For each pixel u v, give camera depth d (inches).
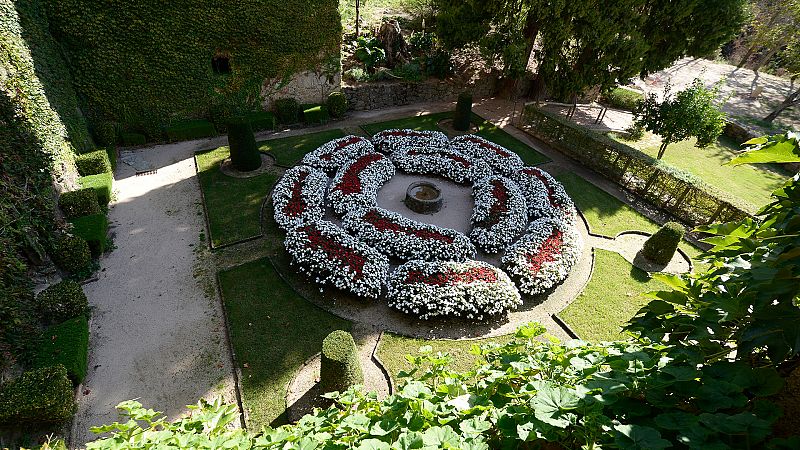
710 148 826.2
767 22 1016.2
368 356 352.2
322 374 295.9
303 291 406.3
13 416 254.5
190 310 380.8
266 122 700.0
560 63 751.1
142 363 332.5
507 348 150.4
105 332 352.8
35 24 495.2
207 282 410.9
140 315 371.2
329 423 127.7
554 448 100.7
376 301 400.8
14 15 437.4
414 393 117.4
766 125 904.9
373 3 1076.5
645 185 601.0
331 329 370.9
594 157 662.5
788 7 935.7
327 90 770.2
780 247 100.5
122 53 595.2
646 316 127.3
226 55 669.3
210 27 634.8
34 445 263.1
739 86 1107.3
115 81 606.5
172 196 530.6
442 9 762.8
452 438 92.0
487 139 740.7
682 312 122.6
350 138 655.1
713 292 112.2
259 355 343.9
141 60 609.9
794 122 934.4
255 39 671.8
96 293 387.5
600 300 421.4
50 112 461.4
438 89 859.4
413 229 466.0
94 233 417.1
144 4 580.1
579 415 94.7
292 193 515.8
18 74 410.6
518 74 762.8
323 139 690.2
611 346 132.3
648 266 473.1
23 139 387.5
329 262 408.8
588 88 863.1
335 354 286.4
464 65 890.7
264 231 480.4
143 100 634.2
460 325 382.3
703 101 621.0
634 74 722.2
